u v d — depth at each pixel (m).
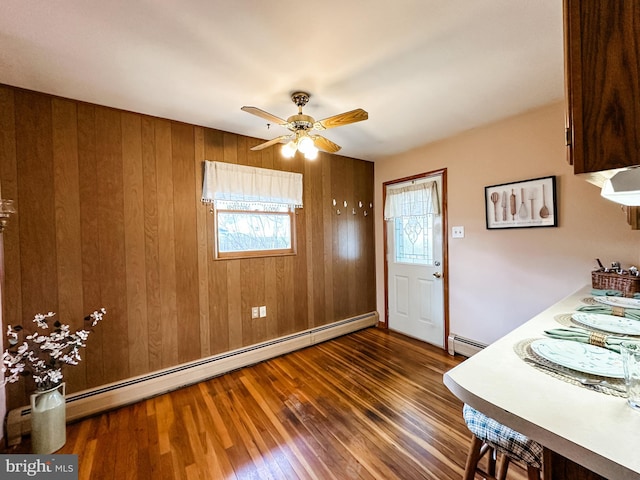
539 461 0.88
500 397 0.75
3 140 1.83
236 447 1.72
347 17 1.34
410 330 3.56
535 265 2.44
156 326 2.36
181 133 2.48
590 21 0.62
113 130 2.19
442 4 1.28
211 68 1.72
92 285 2.11
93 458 1.65
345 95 2.08
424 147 3.28
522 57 1.68
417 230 3.44
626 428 0.62
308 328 3.32
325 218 3.47
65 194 2.02
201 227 2.58
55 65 1.65
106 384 2.14
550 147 2.32
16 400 1.85
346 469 1.54
